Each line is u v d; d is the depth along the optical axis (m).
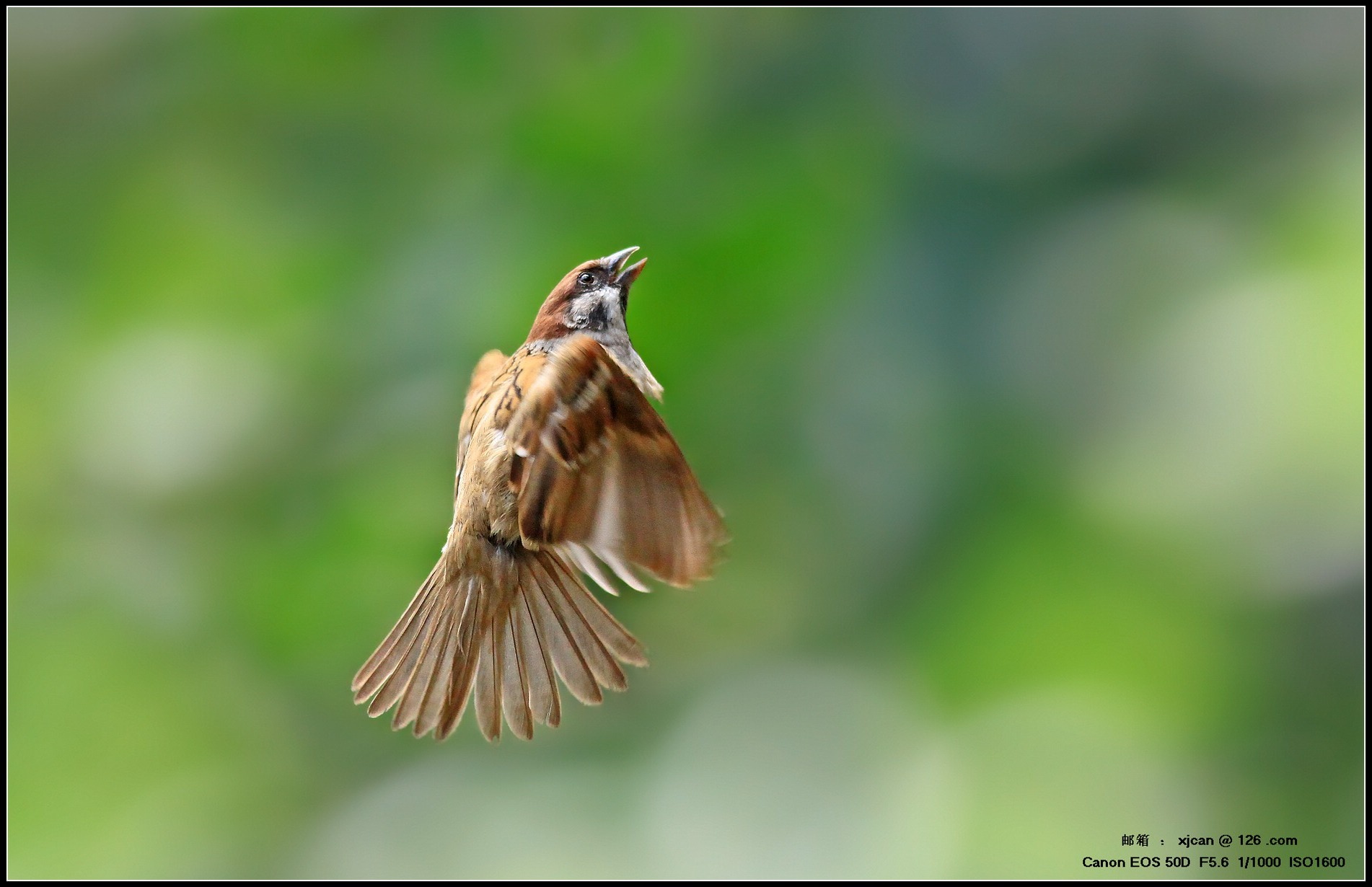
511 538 6.86
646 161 12.36
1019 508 11.82
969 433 11.84
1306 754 11.30
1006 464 11.84
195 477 12.51
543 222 12.27
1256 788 11.29
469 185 12.58
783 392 11.87
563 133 12.52
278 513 12.37
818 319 11.93
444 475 12.06
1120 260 12.17
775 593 12.05
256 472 12.46
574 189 12.33
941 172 12.38
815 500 11.94
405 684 6.85
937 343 11.94
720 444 11.85
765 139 12.43
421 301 12.38
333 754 12.29
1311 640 11.42
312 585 12.24
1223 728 11.45
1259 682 11.45
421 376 12.21
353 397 12.36
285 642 12.31
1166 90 12.66
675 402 11.81
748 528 11.93
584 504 5.98
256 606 12.27
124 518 12.65
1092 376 11.91
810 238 12.06
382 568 12.20
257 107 13.18
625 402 6.21
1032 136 12.51
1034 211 12.35
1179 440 11.62
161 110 13.27
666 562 5.85
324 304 12.62
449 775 12.19
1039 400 11.92
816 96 12.54
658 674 12.17
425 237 12.55
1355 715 11.26
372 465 12.17
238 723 12.30
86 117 13.38
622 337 7.86
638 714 12.09
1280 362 11.42
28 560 12.47
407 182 12.84
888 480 11.89
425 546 12.09
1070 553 11.74
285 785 12.18
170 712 12.24
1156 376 11.81
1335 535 11.24
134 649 12.37
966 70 12.66
